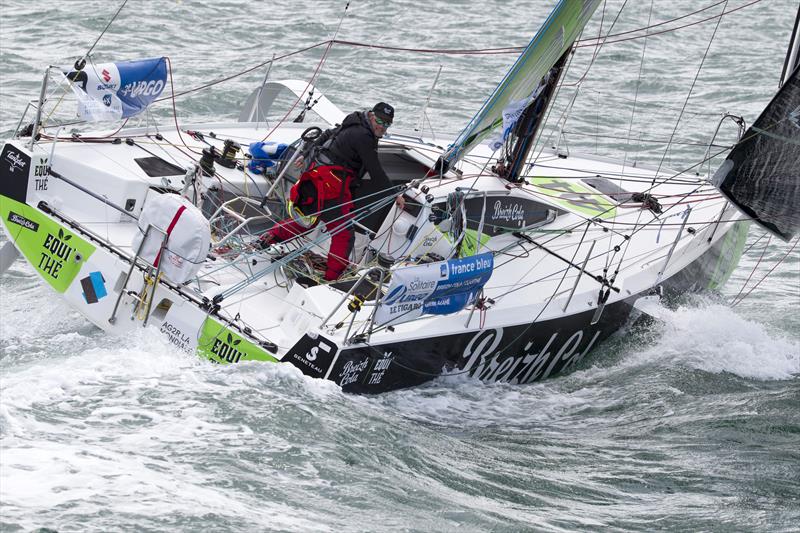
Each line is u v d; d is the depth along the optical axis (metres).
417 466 20.16
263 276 26.62
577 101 54.06
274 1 70.38
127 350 23.64
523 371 27.62
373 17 68.31
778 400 26.30
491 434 23.67
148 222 23.23
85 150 28.30
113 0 64.94
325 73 54.66
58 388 20.80
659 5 78.88
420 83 54.34
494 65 59.12
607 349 29.48
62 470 16.89
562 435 23.98
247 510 16.53
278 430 20.08
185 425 19.66
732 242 34.12
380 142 32.28
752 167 23.12
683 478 21.50
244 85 51.19
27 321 26.45
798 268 39.31
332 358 23.25
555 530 18.03
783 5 82.19
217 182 28.83
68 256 25.61
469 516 17.94
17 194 26.31
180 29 61.22
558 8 23.67
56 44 55.47
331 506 17.41
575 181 34.72
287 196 29.17
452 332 25.27
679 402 26.25
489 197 29.47
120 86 27.78
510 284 28.00
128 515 15.70
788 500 20.56
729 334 30.08
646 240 31.50
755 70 62.34
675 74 61.03
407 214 28.36
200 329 23.97
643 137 49.06
